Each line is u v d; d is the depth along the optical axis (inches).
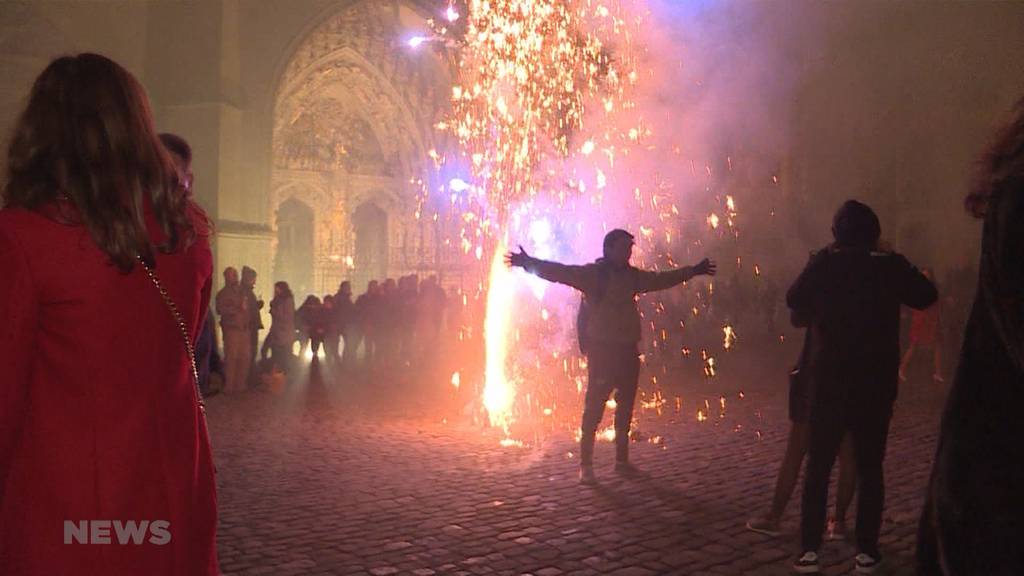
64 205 65.3
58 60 69.9
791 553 185.9
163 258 69.7
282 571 175.9
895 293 167.0
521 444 318.7
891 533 198.1
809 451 171.6
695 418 374.3
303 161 1107.3
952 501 58.6
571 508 224.8
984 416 58.3
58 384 63.9
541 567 177.9
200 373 138.6
